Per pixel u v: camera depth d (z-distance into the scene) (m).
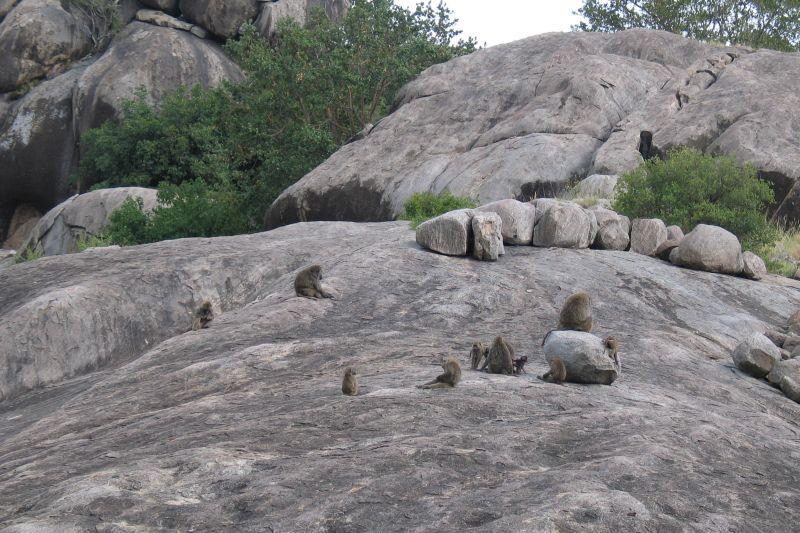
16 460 10.75
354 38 53.59
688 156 29.17
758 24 56.34
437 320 17.91
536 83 40.25
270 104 52.44
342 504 7.08
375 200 37.97
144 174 61.31
